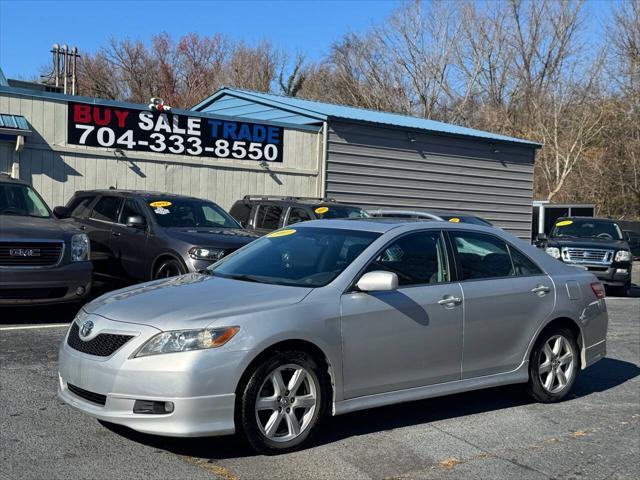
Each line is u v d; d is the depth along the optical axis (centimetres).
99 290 1165
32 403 566
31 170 1339
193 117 1530
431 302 557
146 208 1084
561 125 3800
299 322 483
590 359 681
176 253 994
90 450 474
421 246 582
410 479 455
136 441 494
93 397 470
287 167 1686
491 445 530
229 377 453
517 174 2205
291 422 486
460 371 580
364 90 4209
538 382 641
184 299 494
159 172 1495
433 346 557
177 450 482
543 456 512
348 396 513
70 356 484
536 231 2614
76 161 1389
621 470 490
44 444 481
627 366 840
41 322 901
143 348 451
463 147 2052
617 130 3575
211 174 1567
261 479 441
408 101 4156
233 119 1589
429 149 1967
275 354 476
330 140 1753
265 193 1655
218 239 1015
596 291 692
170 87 4509
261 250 608
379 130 1850
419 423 576
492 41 4106
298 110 1806
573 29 4041
